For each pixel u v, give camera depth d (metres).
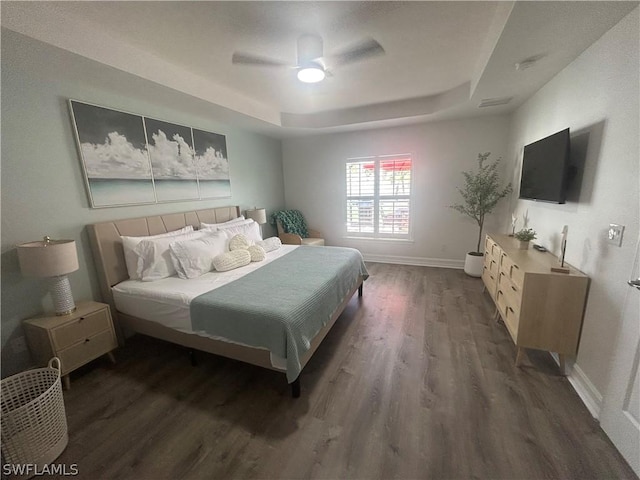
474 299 3.29
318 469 1.37
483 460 1.38
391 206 4.74
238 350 1.90
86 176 2.32
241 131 4.22
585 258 1.89
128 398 1.87
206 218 3.50
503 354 2.24
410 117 3.81
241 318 1.81
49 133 2.09
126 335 2.58
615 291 1.56
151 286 2.31
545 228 2.62
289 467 1.38
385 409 1.72
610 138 1.66
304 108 3.95
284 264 2.87
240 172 4.23
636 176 1.43
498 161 3.96
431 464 1.37
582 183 1.96
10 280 1.91
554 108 2.43
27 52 1.74
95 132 2.38
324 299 2.19
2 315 1.89
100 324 2.14
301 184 5.32
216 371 2.14
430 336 2.53
